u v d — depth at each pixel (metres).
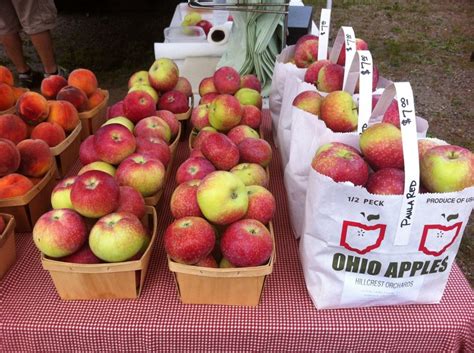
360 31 5.86
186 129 1.71
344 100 1.19
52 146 1.39
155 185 1.18
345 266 0.95
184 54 2.23
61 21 5.70
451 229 0.89
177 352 0.98
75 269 0.94
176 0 6.21
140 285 1.01
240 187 1.01
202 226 0.95
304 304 1.01
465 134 3.75
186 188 1.06
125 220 0.96
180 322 0.96
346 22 6.15
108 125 1.24
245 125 1.43
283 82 1.63
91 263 0.97
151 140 1.32
